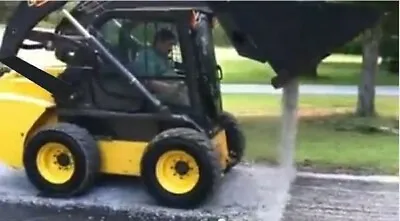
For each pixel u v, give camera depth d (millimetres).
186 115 4887
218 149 5141
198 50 4812
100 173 5074
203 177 4672
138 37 4855
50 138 4938
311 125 8266
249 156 6383
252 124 8273
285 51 4227
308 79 13031
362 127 8094
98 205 4879
